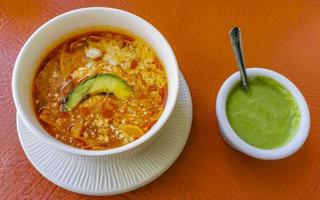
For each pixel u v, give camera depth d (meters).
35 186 0.30
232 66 0.36
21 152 0.31
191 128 0.33
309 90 0.35
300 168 0.32
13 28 0.37
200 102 0.34
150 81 0.31
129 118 0.30
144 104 0.31
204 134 0.33
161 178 0.31
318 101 0.35
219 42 0.37
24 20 0.38
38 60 0.31
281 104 0.32
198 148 0.33
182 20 0.38
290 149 0.30
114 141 0.29
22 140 0.31
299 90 0.34
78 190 0.29
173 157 0.31
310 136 0.33
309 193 0.31
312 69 0.36
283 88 0.32
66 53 0.32
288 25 0.39
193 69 0.36
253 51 0.37
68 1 0.39
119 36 0.33
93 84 0.31
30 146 0.31
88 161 0.29
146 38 0.32
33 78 0.30
